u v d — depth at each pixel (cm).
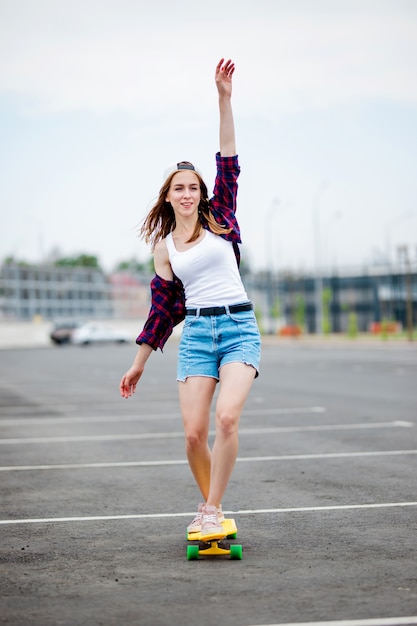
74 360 5009
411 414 1706
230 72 715
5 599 578
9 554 700
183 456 1241
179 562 664
